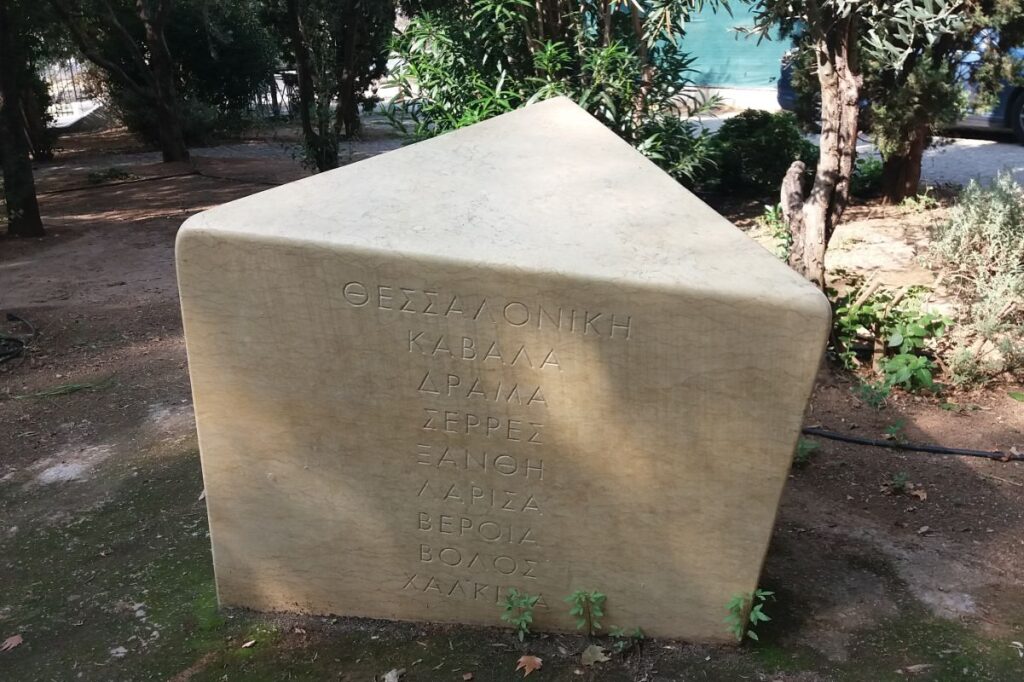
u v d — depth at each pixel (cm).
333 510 275
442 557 277
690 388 235
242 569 290
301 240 238
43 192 1294
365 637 283
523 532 267
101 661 276
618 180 266
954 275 602
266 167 1486
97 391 519
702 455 243
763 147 1038
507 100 580
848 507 363
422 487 267
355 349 249
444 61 632
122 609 302
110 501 382
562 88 568
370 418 259
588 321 232
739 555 255
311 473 270
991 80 888
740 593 261
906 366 477
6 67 930
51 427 470
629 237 240
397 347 247
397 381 252
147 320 666
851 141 510
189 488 390
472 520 269
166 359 574
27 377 550
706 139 770
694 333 227
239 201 256
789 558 322
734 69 1872
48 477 410
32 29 1473
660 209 252
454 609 285
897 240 789
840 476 390
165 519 362
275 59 2008
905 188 942
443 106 627
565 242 238
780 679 258
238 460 271
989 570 316
